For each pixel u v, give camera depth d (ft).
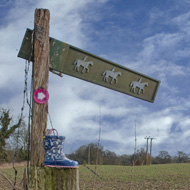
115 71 12.64
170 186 59.93
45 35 10.80
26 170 9.93
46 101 10.57
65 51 11.56
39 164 10.16
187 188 57.16
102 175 79.46
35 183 9.85
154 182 66.54
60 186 9.99
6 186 46.34
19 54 10.96
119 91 12.81
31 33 11.03
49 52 11.21
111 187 55.31
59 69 11.48
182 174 84.38
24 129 10.43
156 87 13.84
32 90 10.55
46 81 10.66
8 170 75.82
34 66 10.61
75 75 11.82
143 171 96.68
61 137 10.17
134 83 13.17
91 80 12.14
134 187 57.31
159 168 110.73
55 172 10.03
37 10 10.87
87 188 51.39
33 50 10.73
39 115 10.42
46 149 10.13
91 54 12.07
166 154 148.25
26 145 10.32
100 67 12.34
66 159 10.11
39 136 10.31
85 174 80.12
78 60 11.85
